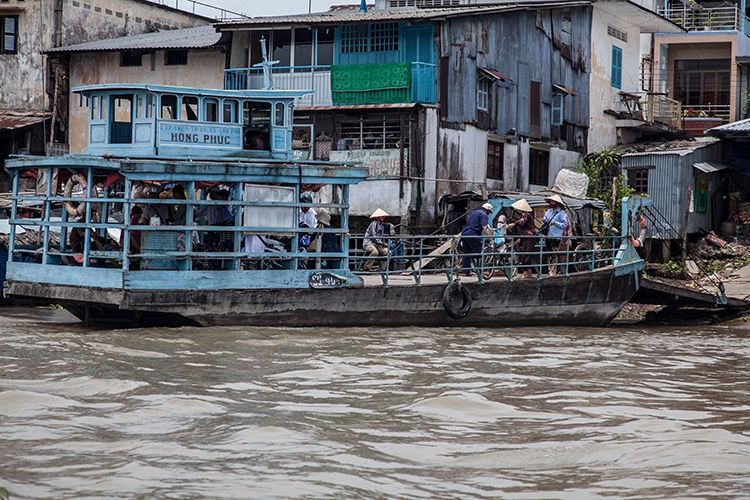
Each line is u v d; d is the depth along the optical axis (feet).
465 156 90.99
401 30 87.61
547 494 24.73
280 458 27.43
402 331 56.54
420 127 84.69
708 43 125.39
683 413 34.73
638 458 28.09
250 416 32.53
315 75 89.30
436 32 87.10
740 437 30.60
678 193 89.51
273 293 53.93
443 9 97.09
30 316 63.26
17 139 104.88
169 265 51.88
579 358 48.62
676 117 121.90
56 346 46.06
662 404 36.42
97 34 111.75
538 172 103.91
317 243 56.49
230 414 32.73
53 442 28.63
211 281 52.11
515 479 26.05
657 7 127.65
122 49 98.32
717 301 70.33
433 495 24.58
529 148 101.50
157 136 53.31
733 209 99.66
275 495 24.13
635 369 45.34
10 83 108.37
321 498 24.02
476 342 53.36
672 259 89.71
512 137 96.89
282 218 54.65
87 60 105.19
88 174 52.08
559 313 64.44
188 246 51.80
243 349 46.85
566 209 73.46
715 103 126.21
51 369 39.99
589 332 61.67
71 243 56.54
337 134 89.04
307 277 54.90
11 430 29.89
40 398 34.12
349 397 36.37
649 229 89.20
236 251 52.90
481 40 92.63
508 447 29.32
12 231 55.62
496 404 35.50
